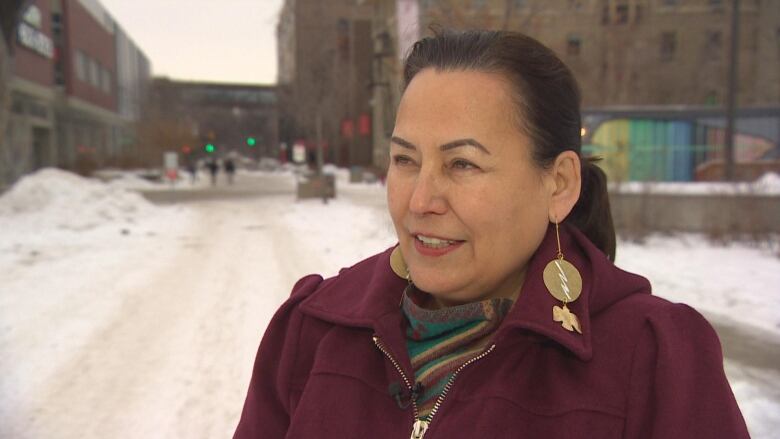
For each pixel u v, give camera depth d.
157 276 7.93
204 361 4.71
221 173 58.38
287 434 1.08
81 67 51.94
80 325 5.65
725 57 34.97
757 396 3.89
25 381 4.32
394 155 1.04
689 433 0.85
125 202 15.96
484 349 0.98
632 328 0.94
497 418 0.92
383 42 15.95
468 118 0.95
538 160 0.99
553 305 0.96
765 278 7.51
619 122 13.76
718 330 5.42
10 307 6.31
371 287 1.14
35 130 43.38
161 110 66.75
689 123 13.94
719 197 10.55
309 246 10.55
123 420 3.74
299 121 44.06
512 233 0.98
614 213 10.81
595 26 23.98
